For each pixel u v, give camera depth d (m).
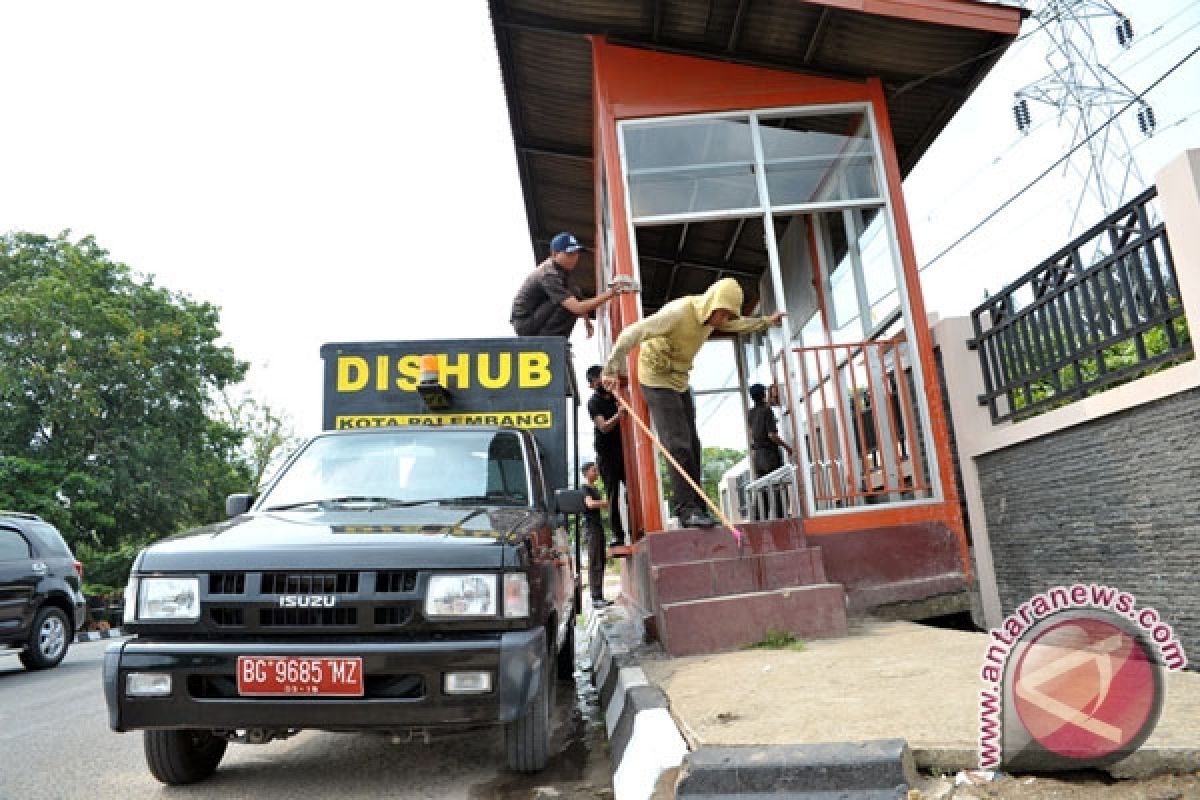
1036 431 5.34
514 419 5.54
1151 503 4.39
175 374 24.89
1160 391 4.20
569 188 10.09
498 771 3.63
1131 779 2.29
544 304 6.50
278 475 4.45
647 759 2.84
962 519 6.26
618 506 8.40
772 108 6.86
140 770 3.98
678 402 5.66
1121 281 4.47
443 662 2.99
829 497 6.14
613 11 6.59
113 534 23.80
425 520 3.60
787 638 4.67
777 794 2.42
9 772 4.07
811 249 8.13
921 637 4.56
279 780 3.64
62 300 22.08
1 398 21.44
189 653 3.03
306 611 3.08
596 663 6.18
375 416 5.54
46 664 9.15
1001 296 5.76
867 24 6.23
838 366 7.64
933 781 2.42
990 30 5.84
